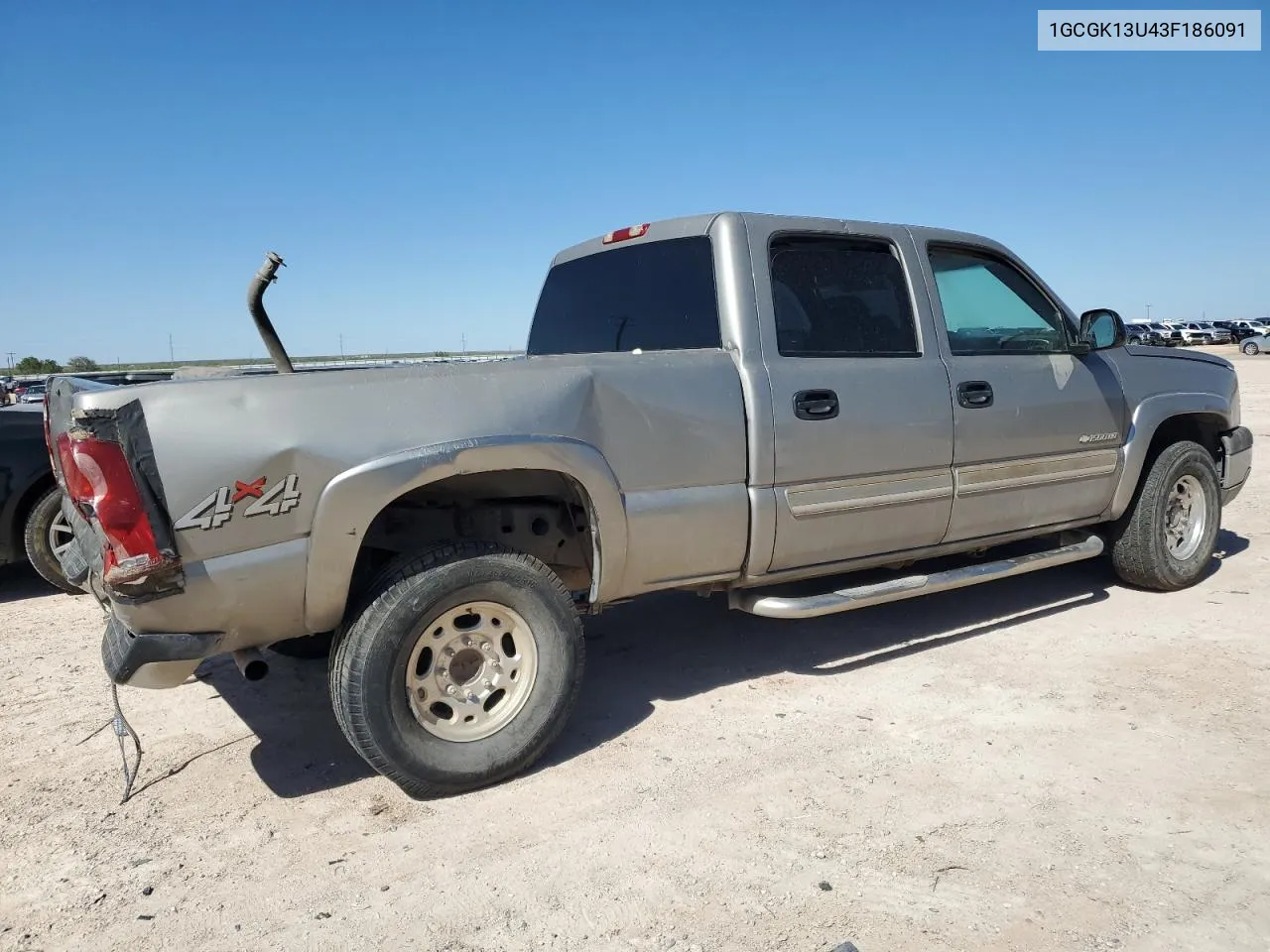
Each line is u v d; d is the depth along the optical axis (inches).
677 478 144.4
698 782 132.0
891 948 95.4
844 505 160.9
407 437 122.3
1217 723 147.9
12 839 120.6
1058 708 154.9
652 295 169.6
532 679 134.7
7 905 106.2
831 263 167.5
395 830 121.4
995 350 186.9
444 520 151.6
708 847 115.3
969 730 147.3
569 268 196.7
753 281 156.3
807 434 155.5
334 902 105.9
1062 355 197.3
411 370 126.6
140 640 111.6
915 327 174.9
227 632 117.2
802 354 159.2
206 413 112.3
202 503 111.4
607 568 139.9
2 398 727.1
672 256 166.7
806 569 162.9
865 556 169.9
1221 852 111.9
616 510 138.0
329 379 120.6
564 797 128.8
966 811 122.3
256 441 113.9
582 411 135.4
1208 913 100.3
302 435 116.3
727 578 155.8
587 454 134.7
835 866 110.5
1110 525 219.8
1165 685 163.8
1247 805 122.6
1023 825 118.7
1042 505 192.4
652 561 144.4
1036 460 189.2
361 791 132.8
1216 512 227.8
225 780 136.9
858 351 166.6
